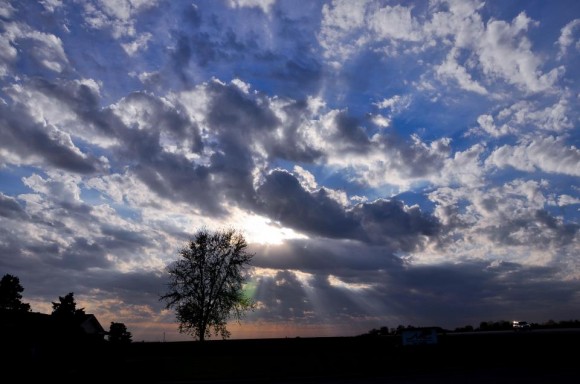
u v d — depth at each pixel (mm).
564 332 61500
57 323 46656
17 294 73375
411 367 34844
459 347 41750
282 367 36594
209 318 58500
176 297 58750
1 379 29641
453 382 25562
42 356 41281
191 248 60656
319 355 43000
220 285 59750
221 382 29500
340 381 28047
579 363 34188
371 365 36219
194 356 47188
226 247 61219
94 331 58906
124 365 31875
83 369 32156
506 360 36781
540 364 34312
